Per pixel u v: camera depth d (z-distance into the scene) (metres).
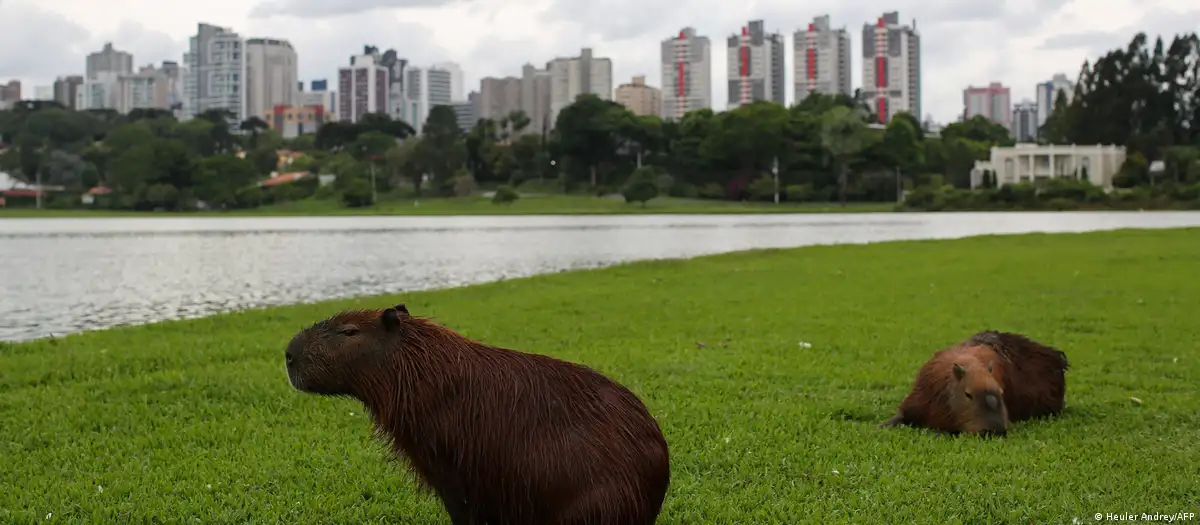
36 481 5.18
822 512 4.76
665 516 4.68
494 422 3.70
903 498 4.93
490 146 117.12
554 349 9.38
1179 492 5.05
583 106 110.00
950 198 92.88
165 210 101.12
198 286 20.55
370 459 5.60
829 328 10.70
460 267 25.89
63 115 131.88
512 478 3.69
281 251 33.56
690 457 5.61
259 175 120.94
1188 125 119.50
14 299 18.03
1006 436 6.12
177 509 4.77
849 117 102.06
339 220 76.94
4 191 109.19
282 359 8.81
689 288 15.17
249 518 4.73
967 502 4.87
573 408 3.74
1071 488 5.13
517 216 86.38
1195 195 87.25
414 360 3.75
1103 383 7.80
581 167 114.56
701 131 111.12
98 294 18.97
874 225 57.53
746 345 9.57
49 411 6.75
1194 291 13.80
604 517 3.61
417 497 4.96
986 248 23.61
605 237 43.88
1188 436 6.15
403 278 22.45
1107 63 120.94
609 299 13.65
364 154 119.12
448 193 110.31
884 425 6.52
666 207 99.94
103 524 4.58
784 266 19.22
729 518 4.65
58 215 91.06
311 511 4.78
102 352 9.11
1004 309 12.10
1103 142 118.62
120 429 6.32
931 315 11.63
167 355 8.95
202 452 5.76
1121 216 68.44
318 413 6.71
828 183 108.38
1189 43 119.44
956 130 129.25
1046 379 6.72
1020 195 91.38
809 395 7.39
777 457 5.64
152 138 114.56
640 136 111.38
